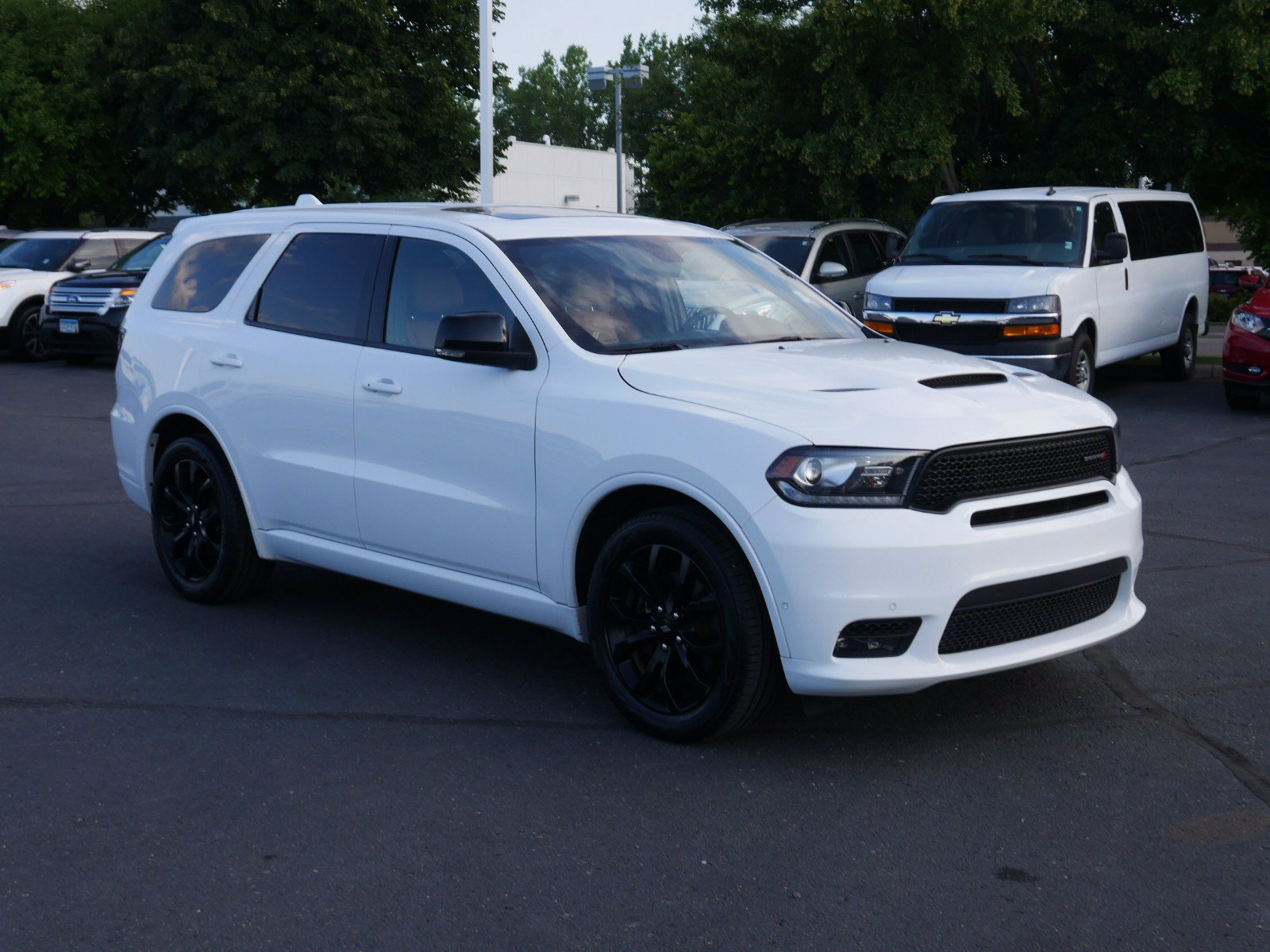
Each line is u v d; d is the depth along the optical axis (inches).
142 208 1453.0
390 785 164.4
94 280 746.8
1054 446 171.5
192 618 241.4
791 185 965.2
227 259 251.0
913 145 747.4
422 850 145.8
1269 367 513.7
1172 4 765.3
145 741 179.8
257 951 124.3
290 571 278.8
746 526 162.4
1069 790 160.7
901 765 169.3
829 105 773.9
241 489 237.6
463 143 1302.9
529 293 196.2
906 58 762.8
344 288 224.7
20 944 125.6
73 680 205.9
